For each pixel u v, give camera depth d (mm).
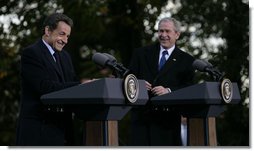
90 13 24969
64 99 10156
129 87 10266
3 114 31422
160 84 13219
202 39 25406
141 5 23875
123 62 25156
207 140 12312
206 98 11758
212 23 23656
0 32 23453
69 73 11805
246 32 22797
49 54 11320
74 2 24156
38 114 11062
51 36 11312
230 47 22906
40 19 23156
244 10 22828
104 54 10797
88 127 10422
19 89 30219
